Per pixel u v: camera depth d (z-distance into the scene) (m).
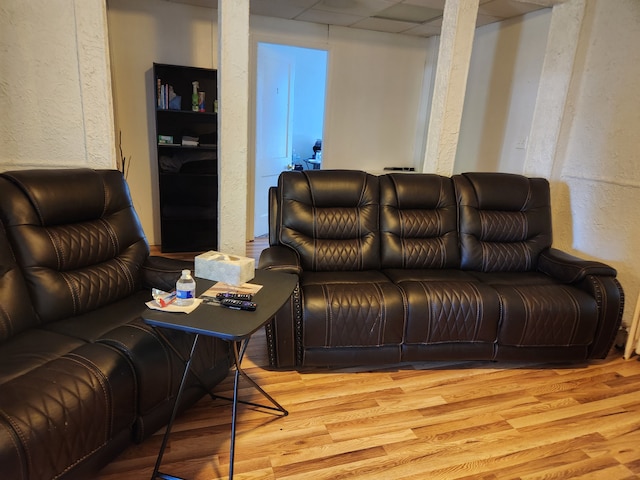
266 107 4.59
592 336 2.41
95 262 2.01
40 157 2.25
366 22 4.39
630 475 1.71
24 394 1.22
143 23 3.86
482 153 4.30
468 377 2.37
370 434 1.87
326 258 2.59
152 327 1.67
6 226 1.74
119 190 2.22
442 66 2.97
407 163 5.43
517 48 3.80
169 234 4.21
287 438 1.81
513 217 2.89
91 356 1.44
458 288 2.31
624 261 2.87
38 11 2.08
